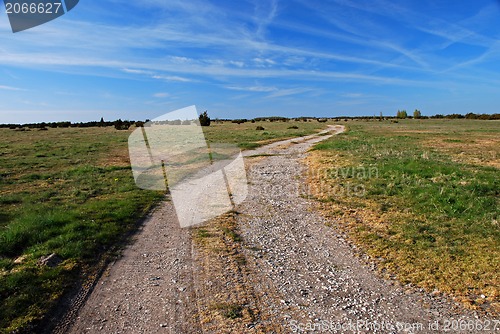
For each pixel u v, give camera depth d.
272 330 4.21
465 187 10.27
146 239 7.27
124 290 5.14
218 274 5.69
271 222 8.55
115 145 27.27
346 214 8.94
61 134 42.09
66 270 5.58
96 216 8.31
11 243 6.39
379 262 6.17
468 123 67.75
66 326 4.25
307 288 5.30
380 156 17.64
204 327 4.24
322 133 42.22
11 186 12.30
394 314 4.57
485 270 5.63
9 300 4.57
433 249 6.51
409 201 9.54
